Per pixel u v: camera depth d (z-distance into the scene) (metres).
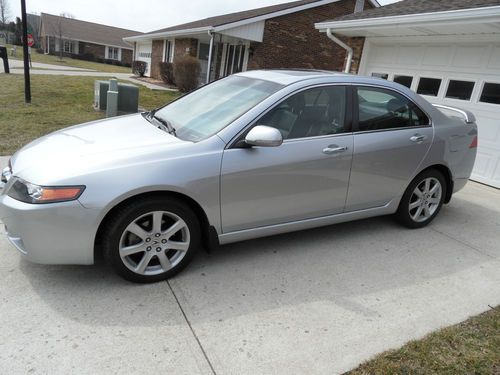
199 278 3.08
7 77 15.27
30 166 2.77
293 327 2.61
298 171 3.24
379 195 3.86
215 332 2.51
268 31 17.80
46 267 3.05
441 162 4.15
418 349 2.42
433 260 3.67
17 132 7.08
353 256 3.62
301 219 3.49
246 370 2.23
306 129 3.33
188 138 3.11
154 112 3.99
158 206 2.81
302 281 3.15
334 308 2.84
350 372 2.25
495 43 6.12
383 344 2.50
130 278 2.89
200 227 3.12
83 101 11.22
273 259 3.45
